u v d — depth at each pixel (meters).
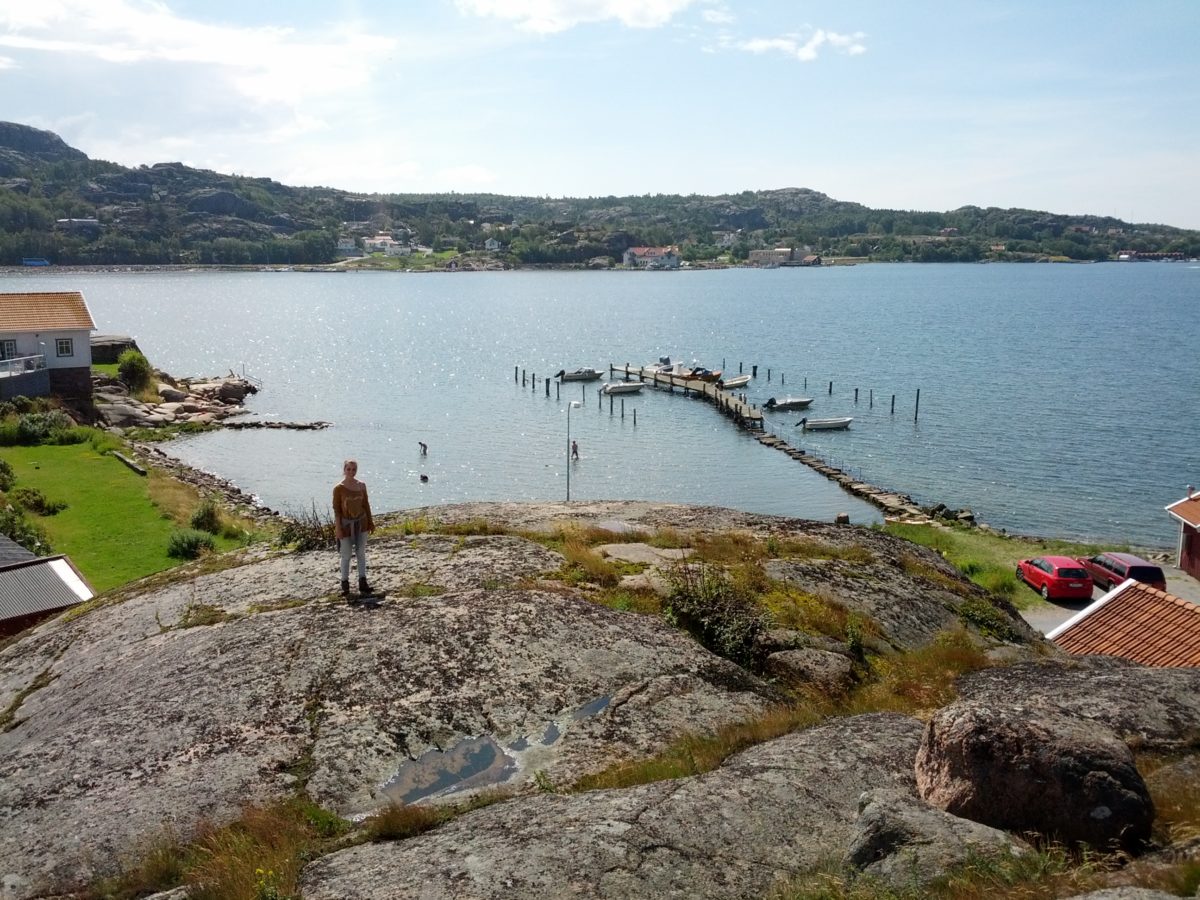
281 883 6.83
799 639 12.13
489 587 12.83
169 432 67.00
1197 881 5.88
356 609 11.95
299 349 123.12
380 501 52.34
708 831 7.21
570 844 7.02
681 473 59.12
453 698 9.84
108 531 37.78
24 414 55.22
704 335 139.50
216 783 8.42
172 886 7.20
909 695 11.12
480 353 118.62
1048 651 14.62
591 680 10.45
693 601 12.66
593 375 95.75
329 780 8.48
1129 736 8.89
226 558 15.48
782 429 72.06
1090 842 6.71
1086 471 58.84
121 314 174.75
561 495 54.06
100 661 11.95
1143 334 136.00
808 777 8.02
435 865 6.86
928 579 15.91
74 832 7.86
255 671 10.36
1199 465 60.03
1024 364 105.44
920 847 6.49
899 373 99.81
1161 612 20.52
